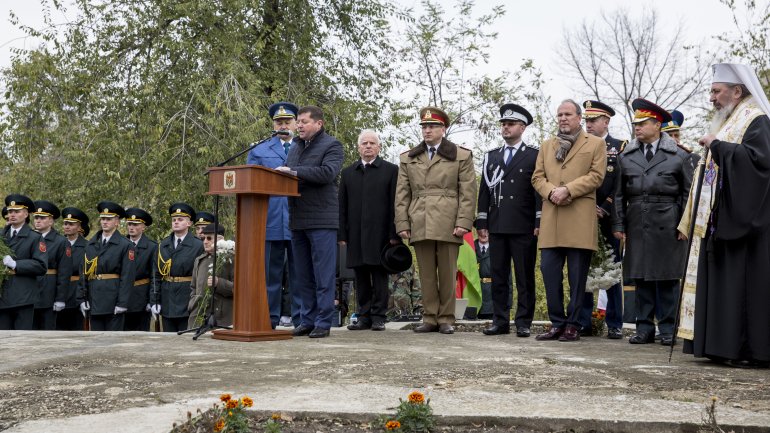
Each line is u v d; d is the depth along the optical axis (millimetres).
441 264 7703
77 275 10641
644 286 7043
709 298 5332
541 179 7137
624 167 7258
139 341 6312
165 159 15359
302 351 5617
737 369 5035
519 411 3436
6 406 3682
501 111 7637
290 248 7992
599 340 7348
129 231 10242
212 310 6746
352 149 16844
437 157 7680
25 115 15570
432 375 4488
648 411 3455
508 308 7746
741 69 5441
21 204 9758
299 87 17109
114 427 3154
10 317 9547
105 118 15570
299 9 17094
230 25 15641
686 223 5758
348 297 10953
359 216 8016
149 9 15758
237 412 3229
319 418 3408
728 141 5391
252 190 6277
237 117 14594
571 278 7070
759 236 5180
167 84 15727
